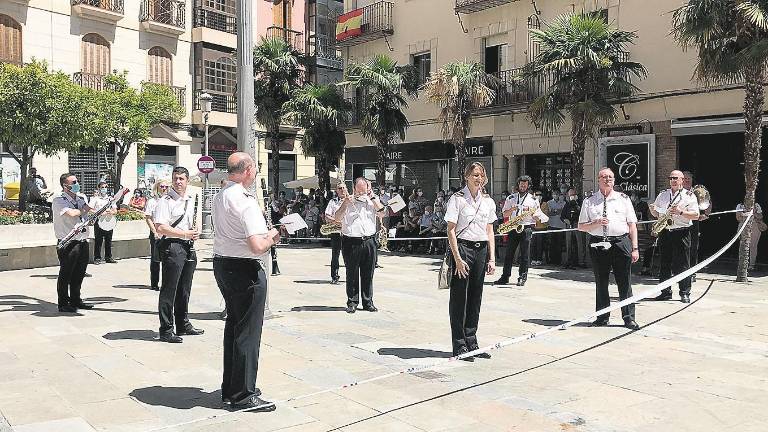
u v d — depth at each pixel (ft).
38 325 27.25
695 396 17.56
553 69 50.47
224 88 100.32
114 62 86.53
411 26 77.25
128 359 21.66
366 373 19.98
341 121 78.84
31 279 42.34
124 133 71.82
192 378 19.44
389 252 63.31
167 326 24.29
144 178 90.53
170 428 15.16
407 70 70.64
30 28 77.66
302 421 15.69
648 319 28.50
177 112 82.33
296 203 79.10
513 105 62.69
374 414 16.17
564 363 21.06
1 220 48.88
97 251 52.21
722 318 28.73
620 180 56.75
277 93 81.61
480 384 18.70
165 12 92.07
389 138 70.38
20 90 52.37
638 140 55.47
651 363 21.06
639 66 51.78
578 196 50.47
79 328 26.68
